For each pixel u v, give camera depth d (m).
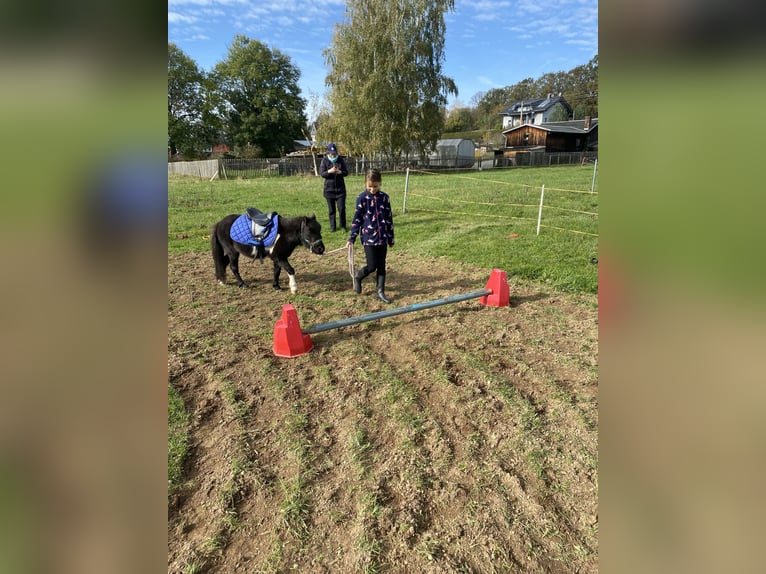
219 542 2.13
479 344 4.15
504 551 2.06
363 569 1.99
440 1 31.00
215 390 3.43
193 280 6.34
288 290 5.88
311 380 3.56
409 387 3.40
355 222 5.27
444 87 33.25
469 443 2.77
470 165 39.31
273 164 31.56
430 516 2.26
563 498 2.35
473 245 7.71
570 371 3.64
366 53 31.28
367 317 4.25
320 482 2.49
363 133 31.81
